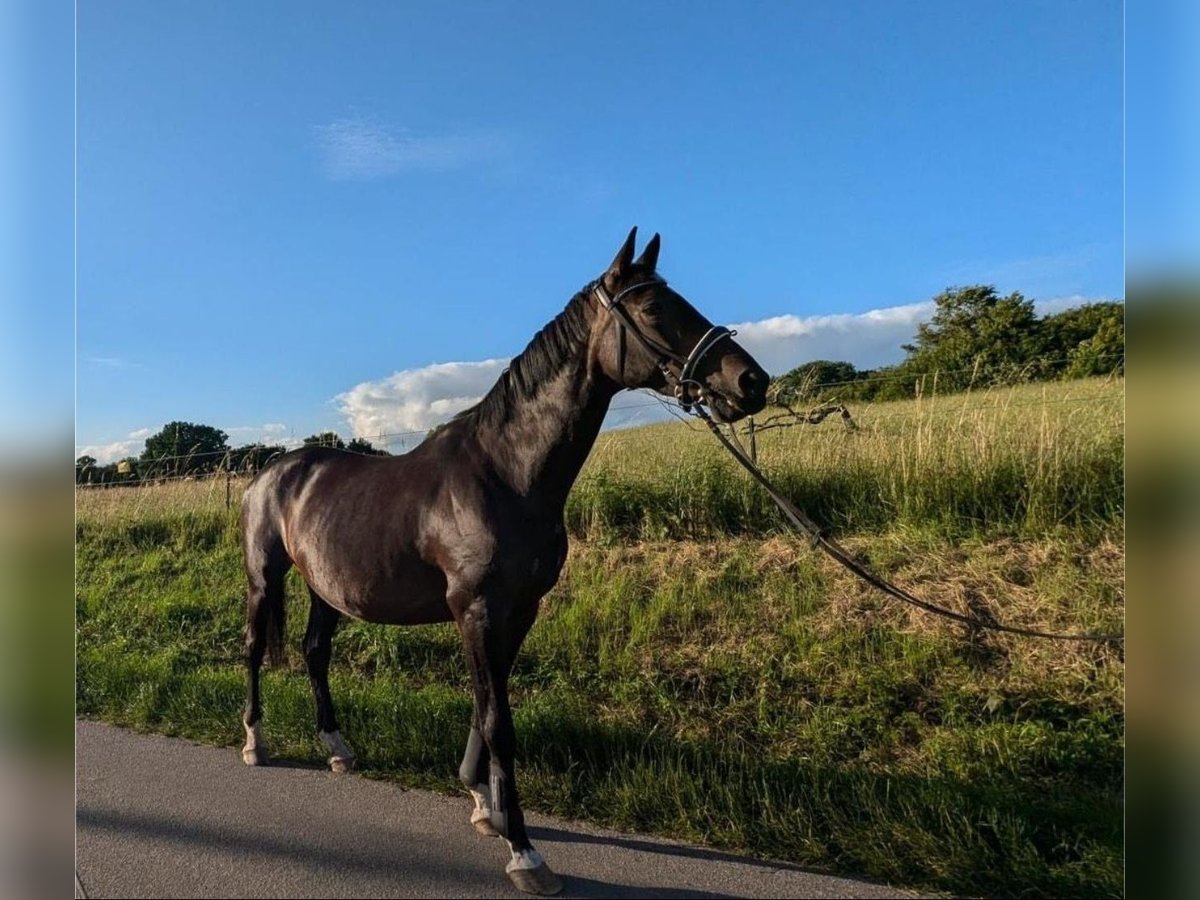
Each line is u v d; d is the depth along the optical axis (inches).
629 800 139.6
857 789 136.7
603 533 283.7
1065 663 173.0
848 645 193.6
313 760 171.9
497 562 124.3
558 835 133.6
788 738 167.9
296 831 135.7
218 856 127.0
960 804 129.3
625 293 123.1
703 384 117.8
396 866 123.5
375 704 191.0
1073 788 139.2
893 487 252.7
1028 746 148.5
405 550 135.6
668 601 227.5
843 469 271.3
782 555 243.8
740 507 273.9
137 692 214.7
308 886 117.7
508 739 121.2
